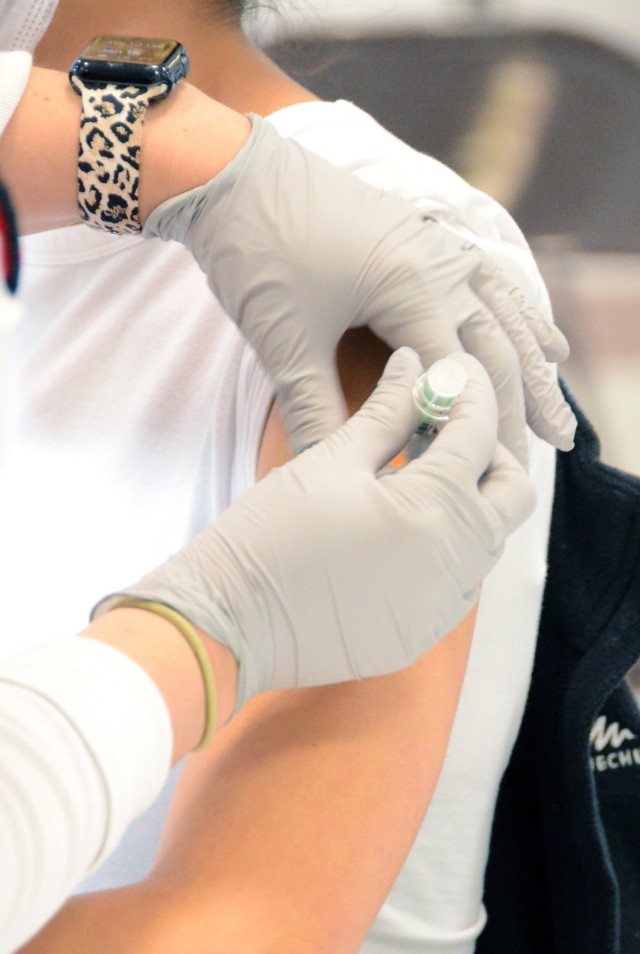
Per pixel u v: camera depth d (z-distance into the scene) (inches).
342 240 69.2
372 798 66.9
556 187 95.8
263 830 66.6
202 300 71.5
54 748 63.2
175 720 64.8
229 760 67.5
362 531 66.6
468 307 69.5
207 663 65.3
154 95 69.2
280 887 66.2
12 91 69.1
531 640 71.6
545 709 72.8
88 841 63.3
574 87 89.4
